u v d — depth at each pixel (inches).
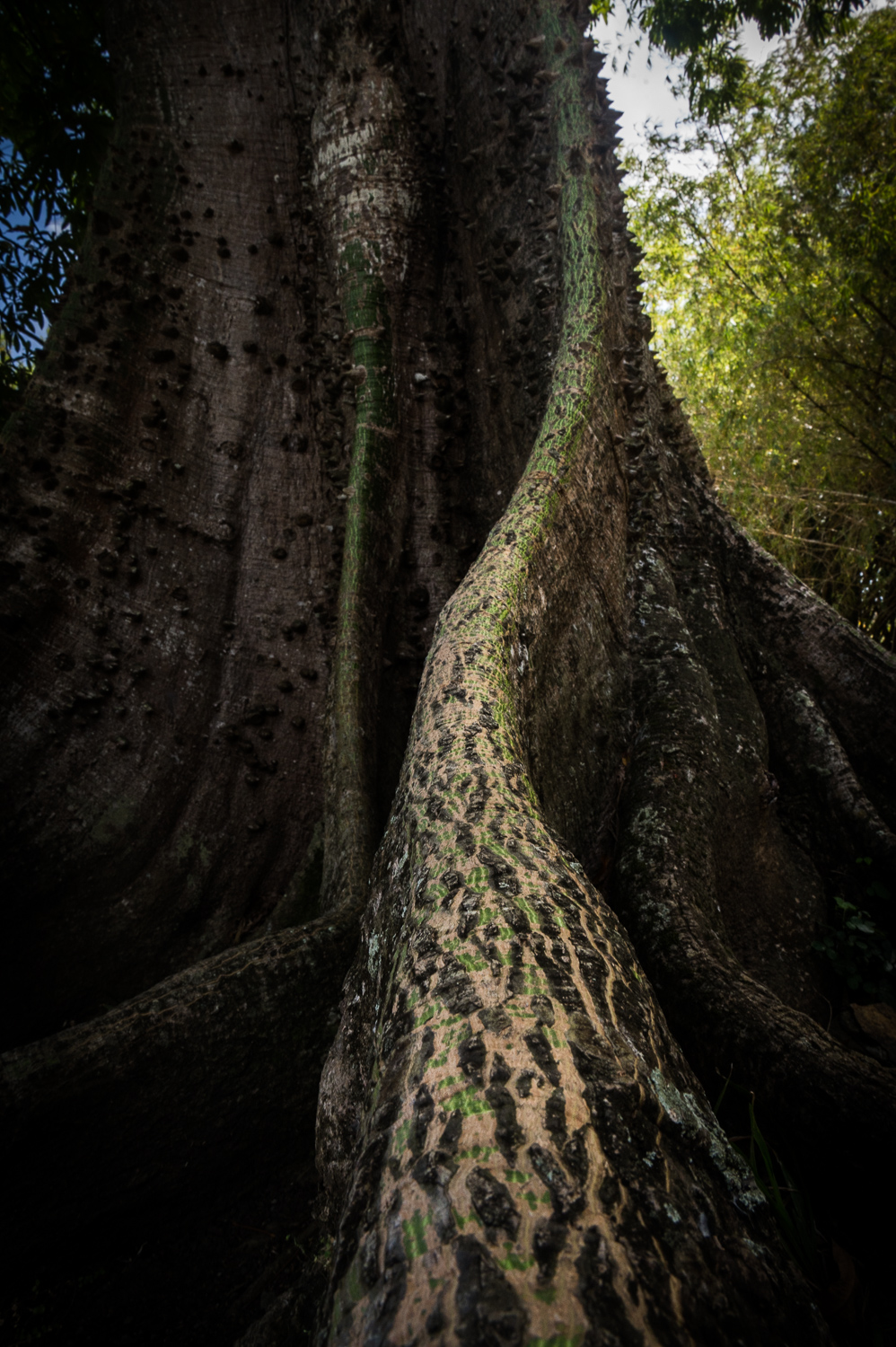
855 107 236.4
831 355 234.5
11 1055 67.1
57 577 115.7
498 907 40.4
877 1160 55.1
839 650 124.3
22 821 104.1
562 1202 25.7
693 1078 39.6
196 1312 65.5
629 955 42.6
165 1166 70.6
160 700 118.2
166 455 130.4
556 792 86.2
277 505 135.3
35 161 203.3
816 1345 27.8
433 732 58.8
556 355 116.5
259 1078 74.9
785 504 268.2
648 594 118.6
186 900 109.7
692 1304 24.4
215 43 154.9
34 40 184.2
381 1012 44.5
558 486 97.0
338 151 143.3
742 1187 33.2
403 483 135.1
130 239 138.9
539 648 83.5
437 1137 28.7
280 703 125.0
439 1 158.6
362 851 96.1
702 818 91.6
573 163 125.2
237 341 140.6
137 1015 72.1
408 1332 22.1
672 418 141.4
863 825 107.1
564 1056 31.9
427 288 146.3
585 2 141.3
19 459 120.3
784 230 276.1
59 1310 64.8
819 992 93.3
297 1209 74.7
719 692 115.3
